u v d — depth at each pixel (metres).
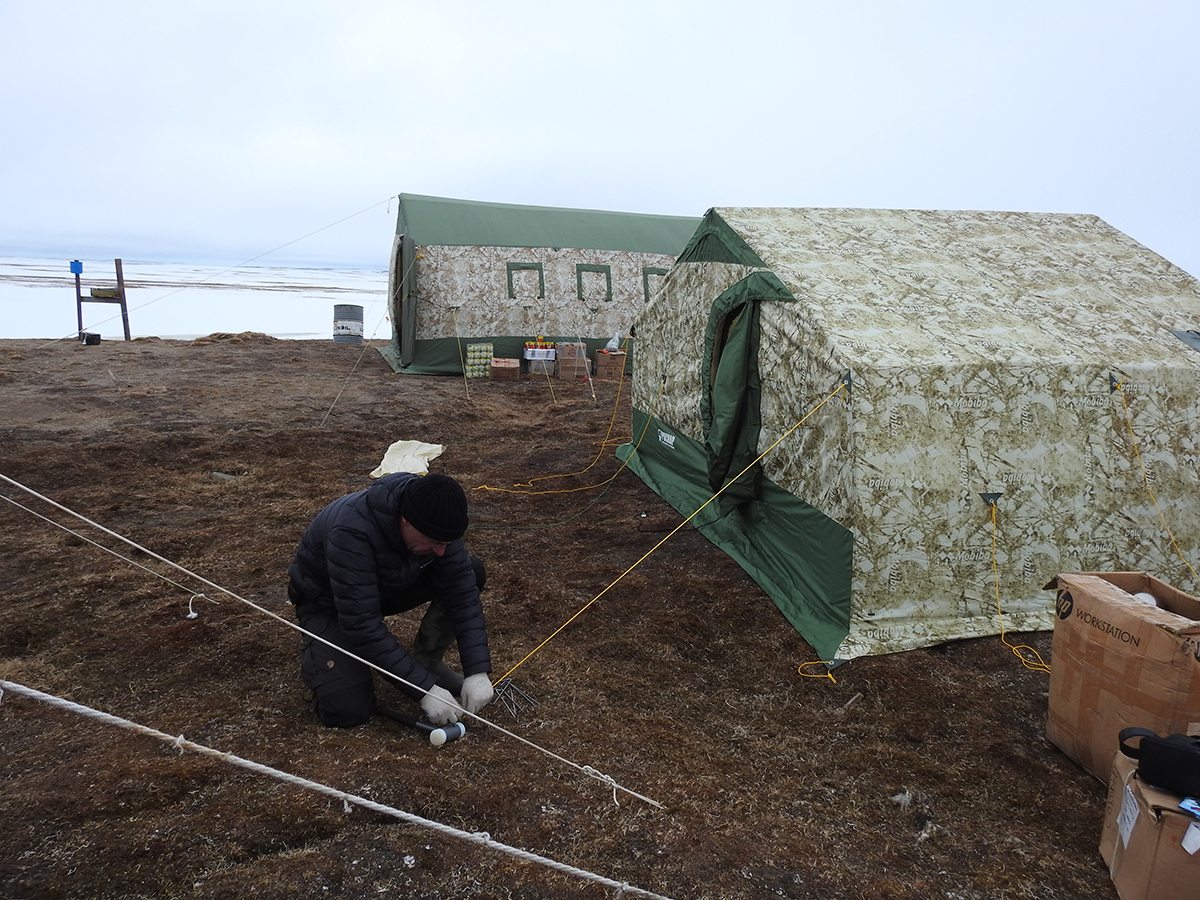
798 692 4.05
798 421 5.09
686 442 7.09
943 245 6.19
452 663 4.13
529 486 7.69
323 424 9.54
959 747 3.59
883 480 4.46
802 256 5.71
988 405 4.64
